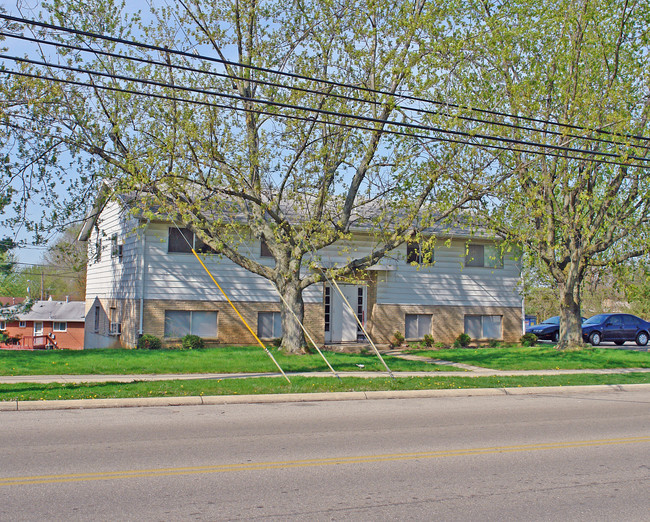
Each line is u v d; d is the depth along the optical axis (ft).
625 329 107.96
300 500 20.65
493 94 63.67
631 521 19.49
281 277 63.57
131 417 35.47
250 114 58.03
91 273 103.55
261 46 57.36
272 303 81.41
